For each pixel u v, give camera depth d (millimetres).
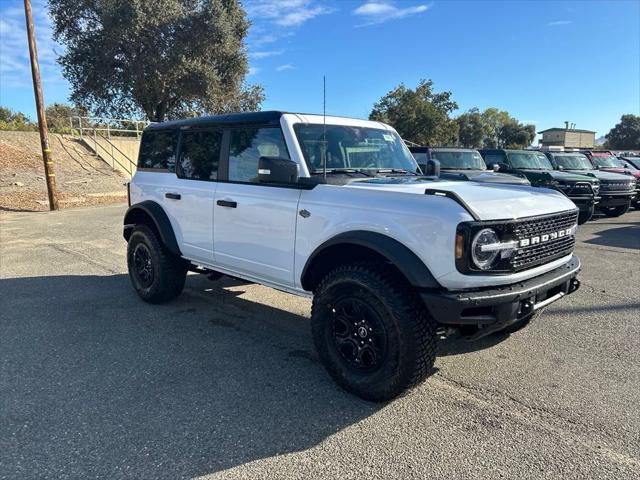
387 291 3191
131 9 26719
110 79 29094
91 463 2736
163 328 4887
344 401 3441
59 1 28312
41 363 4039
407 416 3246
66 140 25859
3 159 20969
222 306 5629
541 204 3537
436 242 3041
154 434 3021
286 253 3951
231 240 4469
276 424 3145
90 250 8891
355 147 4387
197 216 4840
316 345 3668
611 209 13750
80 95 29750
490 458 2793
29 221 12703
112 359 4133
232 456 2812
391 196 3324
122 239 10039
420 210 3131
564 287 3738
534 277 3400
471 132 81188
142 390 3586
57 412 3271
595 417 3234
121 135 30391
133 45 28312
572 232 3896
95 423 3139
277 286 4203
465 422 3172
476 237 2984
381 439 2982
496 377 3822
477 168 12383
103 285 6488
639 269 7367
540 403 3420
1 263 7785
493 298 3023
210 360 4129
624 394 3547
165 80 28906
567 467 2711
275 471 2682
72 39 29141
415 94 41406
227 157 4570
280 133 4070
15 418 3191
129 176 24047
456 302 2961
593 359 4152
